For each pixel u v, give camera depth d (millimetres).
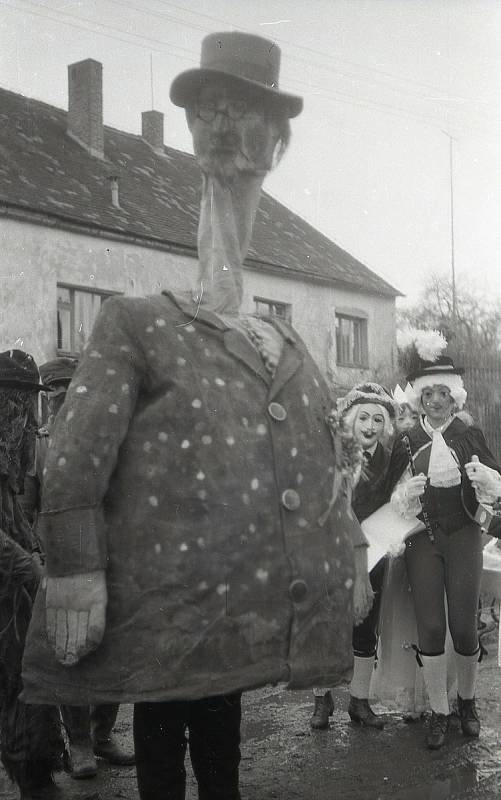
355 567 2447
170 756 2338
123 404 2160
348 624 2352
